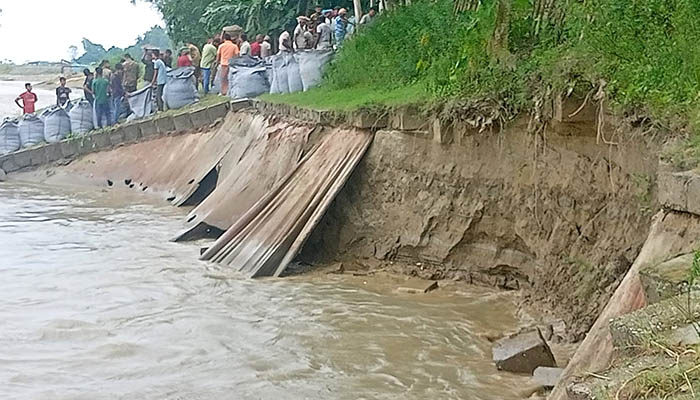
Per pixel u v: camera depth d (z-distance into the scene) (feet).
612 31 26.21
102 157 66.23
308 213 37.70
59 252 41.78
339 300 32.48
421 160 35.88
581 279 27.94
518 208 31.81
